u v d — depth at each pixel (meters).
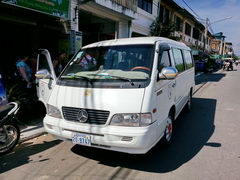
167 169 3.36
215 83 14.55
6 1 5.41
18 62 5.64
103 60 4.00
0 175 3.19
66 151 3.97
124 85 3.21
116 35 12.49
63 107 3.40
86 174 3.22
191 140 4.52
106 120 3.07
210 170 3.34
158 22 16.02
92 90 3.28
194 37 32.59
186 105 6.61
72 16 8.45
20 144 4.23
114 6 10.46
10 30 7.53
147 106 3.02
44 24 7.48
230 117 6.29
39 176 3.17
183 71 5.53
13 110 3.83
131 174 3.22
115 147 3.09
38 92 5.11
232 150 4.06
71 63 4.20
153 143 3.19
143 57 3.70
